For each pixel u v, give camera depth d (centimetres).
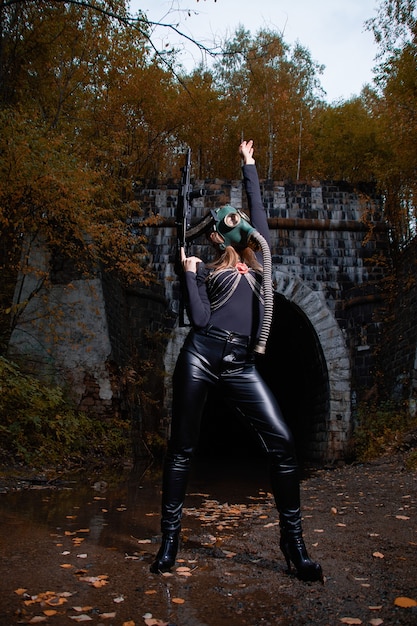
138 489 726
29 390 889
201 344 316
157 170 2194
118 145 1321
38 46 1208
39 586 279
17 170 923
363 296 1572
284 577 304
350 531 438
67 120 1313
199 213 1644
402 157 1515
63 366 1194
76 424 1003
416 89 1467
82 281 1228
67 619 236
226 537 422
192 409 315
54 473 818
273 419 307
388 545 384
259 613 248
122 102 1537
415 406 1242
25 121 969
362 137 2131
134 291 1508
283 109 2364
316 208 1641
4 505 526
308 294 1597
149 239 1630
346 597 269
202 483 962
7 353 1149
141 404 1409
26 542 373
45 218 1064
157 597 268
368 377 1535
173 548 314
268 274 314
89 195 1051
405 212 1739
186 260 329
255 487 912
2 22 1091
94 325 1221
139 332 1509
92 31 1249
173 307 1605
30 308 1180
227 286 321
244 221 334
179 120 1762
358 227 1630
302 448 1869
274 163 2492
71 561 328
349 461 1448
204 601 263
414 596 270
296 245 1625
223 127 2367
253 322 319
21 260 1079
